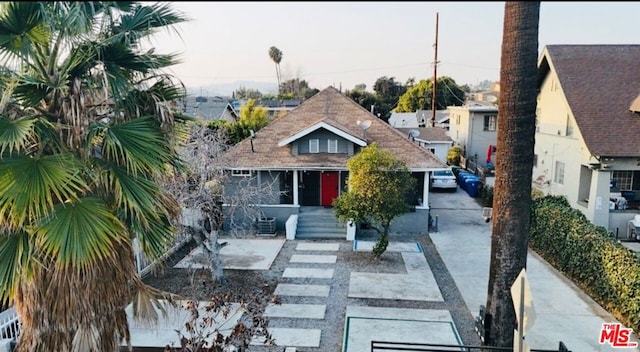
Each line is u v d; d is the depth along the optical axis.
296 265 15.54
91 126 6.18
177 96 7.11
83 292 6.01
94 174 6.18
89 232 5.74
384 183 15.09
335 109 22.88
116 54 6.24
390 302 12.58
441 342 10.38
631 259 11.38
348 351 9.97
